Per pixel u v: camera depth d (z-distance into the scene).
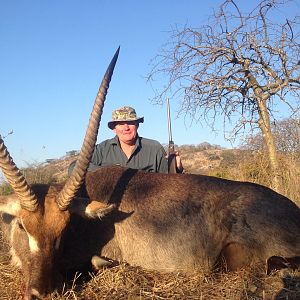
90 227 1.93
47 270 1.64
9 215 1.87
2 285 1.79
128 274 1.85
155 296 1.68
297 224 2.02
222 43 4.53
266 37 4.48
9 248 2.14
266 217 2.00
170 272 1.97
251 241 1.97
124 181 2.08
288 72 4.43
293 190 3.75
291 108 4.49
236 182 2.16
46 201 1.71
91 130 1.70
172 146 2.81
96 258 1.90
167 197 2.05
